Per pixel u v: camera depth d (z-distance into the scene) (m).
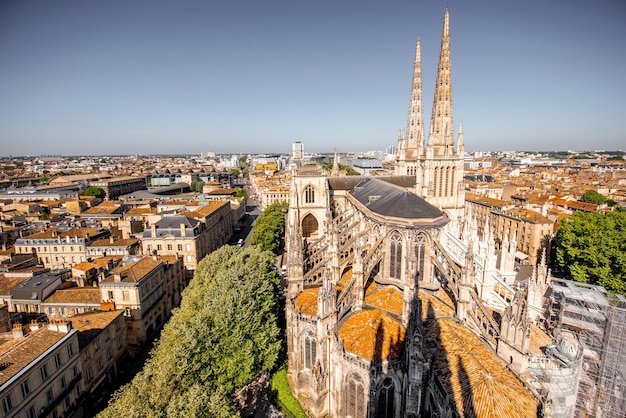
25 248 110.25
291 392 57.34
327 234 84.38
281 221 146.12
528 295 68.50
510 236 137.50
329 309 48.16
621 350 47.28
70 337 52.66
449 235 81.56
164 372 42.69
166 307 89.50
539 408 35.16
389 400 43.94
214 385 51.03
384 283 61.12
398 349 43.97
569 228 93.75
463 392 35.66
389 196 73.56
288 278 63.62
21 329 52.00
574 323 60.97
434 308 52.84
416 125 113.19
